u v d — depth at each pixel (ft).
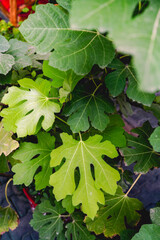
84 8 1.00
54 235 3.00
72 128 2.50
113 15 1.05
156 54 1.04
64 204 2.68
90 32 2.13
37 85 2.56
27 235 3.80
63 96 2.40
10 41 2.77
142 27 1.09
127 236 2.73
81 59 2.08
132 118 5.65
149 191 4.43
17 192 4.30
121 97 2.85
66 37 2.14
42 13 2.13
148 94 2.22
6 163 2.95
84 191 2.46
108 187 2.46
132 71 2.30
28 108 2.49
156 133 2.29
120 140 2.74
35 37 2.14
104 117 2.54
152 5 1.15
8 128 2.47
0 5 5.77
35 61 2.93
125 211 2.93
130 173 3.16
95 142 2.58
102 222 2.89
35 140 3.34
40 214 3.03
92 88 2.62
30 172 2.68
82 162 2.53
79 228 3.02
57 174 2.48
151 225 2.32
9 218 3.28
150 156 2.87
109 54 2.11
